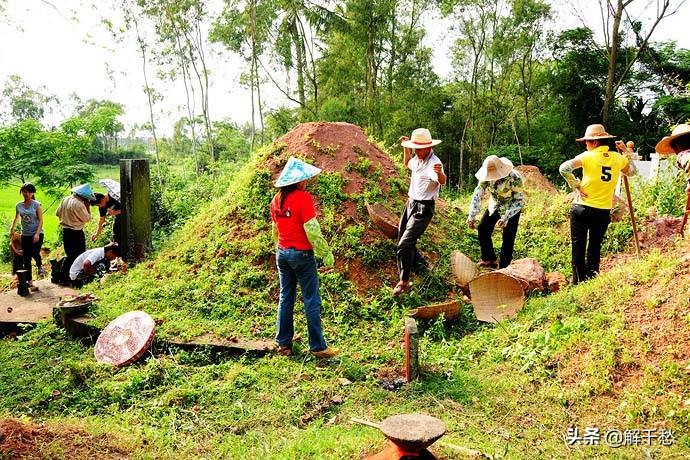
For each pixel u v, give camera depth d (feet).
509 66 75.00
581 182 21.61
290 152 28.84
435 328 20.58
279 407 15.83
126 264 28.14
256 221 26.37
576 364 15.75
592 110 73.92
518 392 15.46
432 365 18.11
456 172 77.77
